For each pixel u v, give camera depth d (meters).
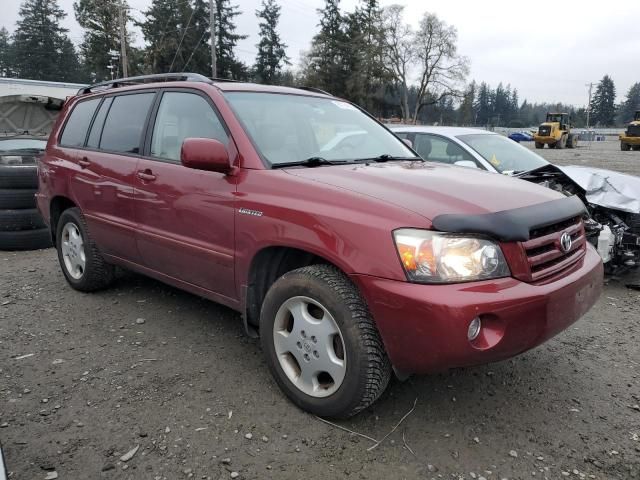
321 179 2.98
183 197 3.53
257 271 3.21
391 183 2.92
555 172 5.65
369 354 2.64
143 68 59.00
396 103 72.44
